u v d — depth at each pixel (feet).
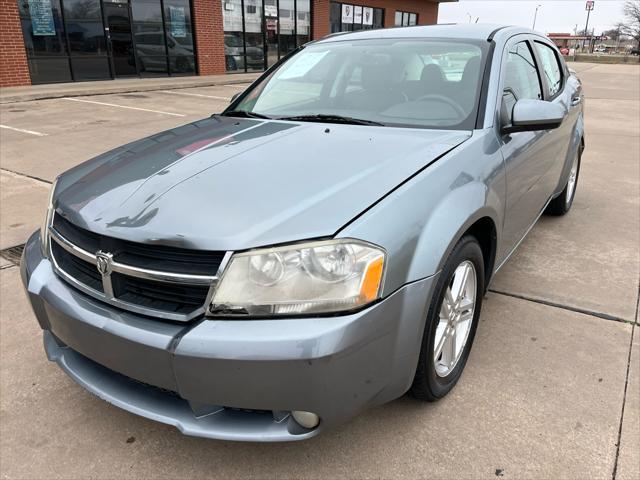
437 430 7.27
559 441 7.04
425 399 7.46
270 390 5.57
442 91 9.28
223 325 5.57
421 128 8.64
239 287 5.59
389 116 9.14
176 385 5.81
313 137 8.18
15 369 8.68
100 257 6.18
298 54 11.73
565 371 8.50
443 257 6.46
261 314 5.56
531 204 10.71
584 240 14.11
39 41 44.98
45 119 31.83
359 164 7.04
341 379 5.62
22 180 19.15
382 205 6.16
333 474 6.61
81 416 7.66
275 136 8.34
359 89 9.91
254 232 5.74
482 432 7.22
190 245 5.73
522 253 13.23
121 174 7.48
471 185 7.38
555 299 10.89
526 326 9.86
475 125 8.56
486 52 9.66
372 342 5.78
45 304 6.87
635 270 12.28
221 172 6.97
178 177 6.94
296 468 6.72
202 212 6.08
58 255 7.15
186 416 6.14
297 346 5.40
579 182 19.90
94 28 48.47
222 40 59.36
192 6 55.67
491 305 10.66
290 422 6.02
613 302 10.77
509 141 8.98
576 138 14.34
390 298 5.89
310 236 5.68
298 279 5.58
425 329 6.61
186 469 6.74
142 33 52.24
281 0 65.10
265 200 6.22
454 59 9.68
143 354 5.83
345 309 5.59
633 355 8.93
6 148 24.08
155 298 6.01
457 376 8.05
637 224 15.34
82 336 6.40
